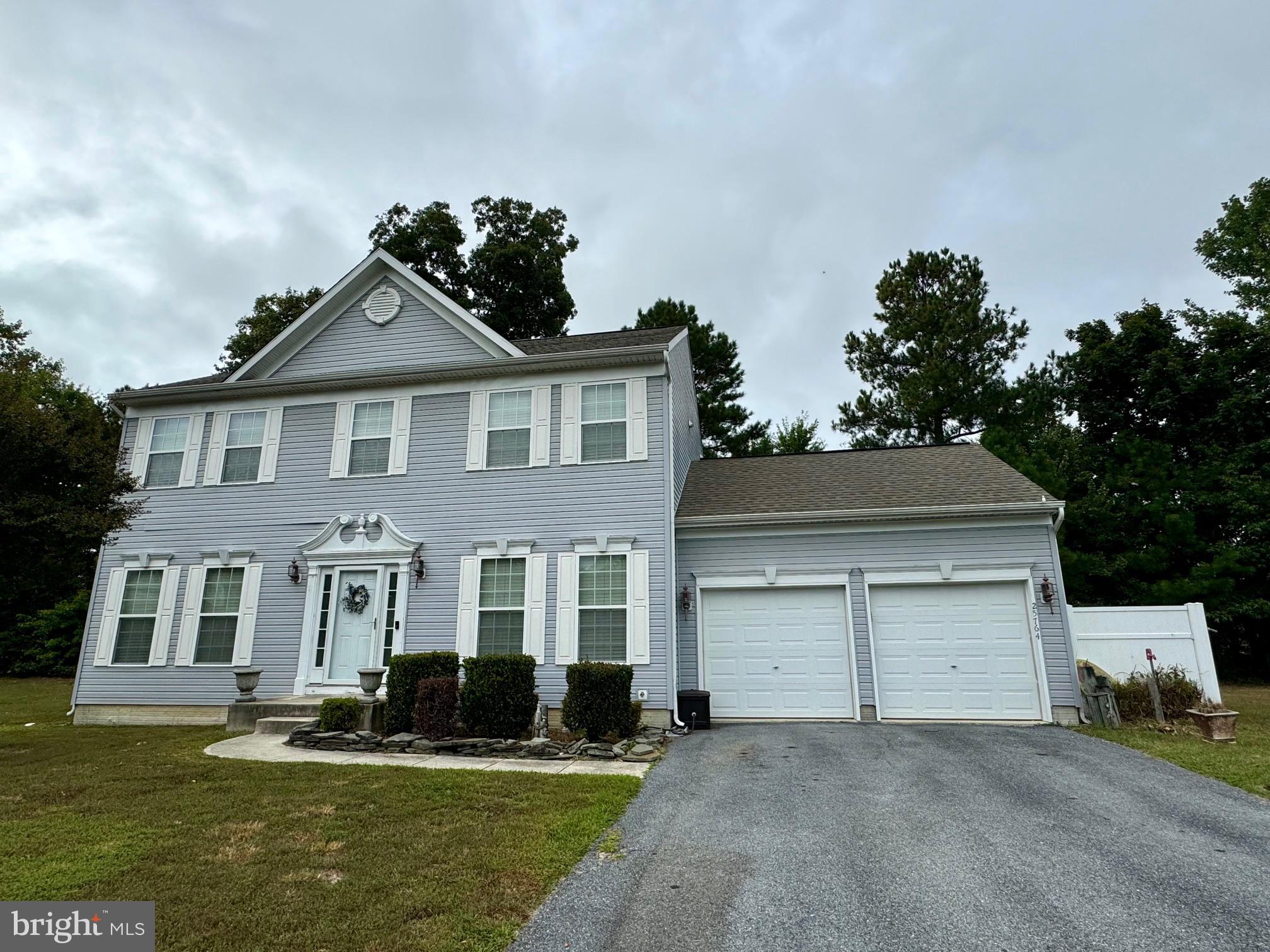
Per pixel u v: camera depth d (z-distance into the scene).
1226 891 4.45
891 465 15.05
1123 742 9.28
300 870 4.84
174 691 12.92
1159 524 20.55
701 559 12.82
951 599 11.98
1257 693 17.64
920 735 10.06
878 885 4.57
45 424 9.89
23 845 5.35
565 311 32.03
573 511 12.34
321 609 12.84
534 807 6.39
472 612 12.23
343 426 13.66
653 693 11.23
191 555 13.54
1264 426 21.64
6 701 17.36
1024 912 4.16
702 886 4.58
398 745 9.30
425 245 29.56
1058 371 26.19
